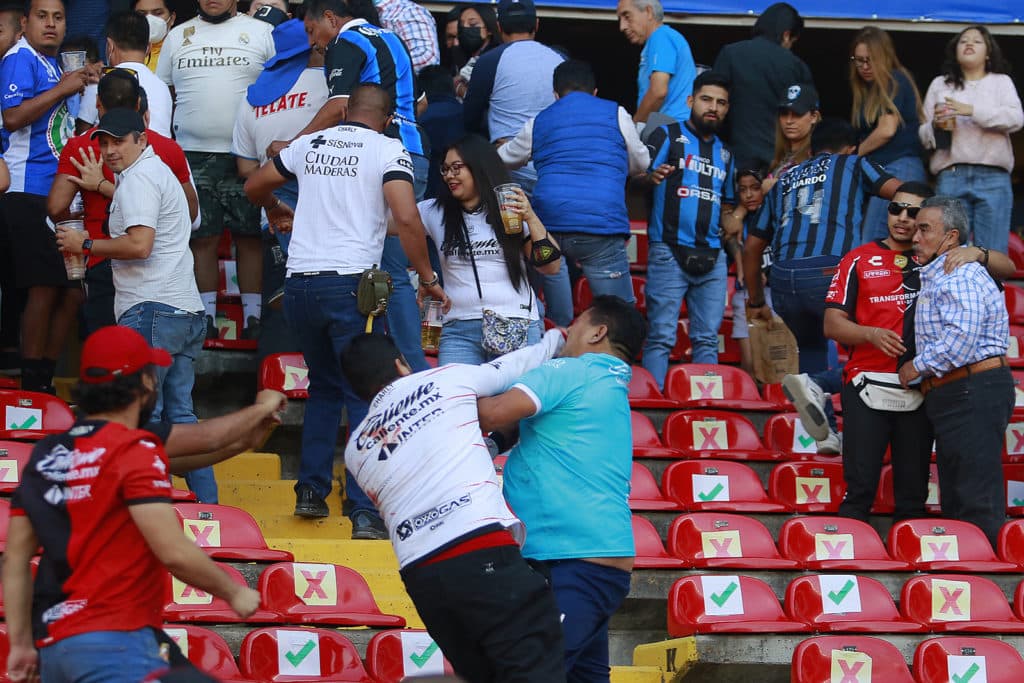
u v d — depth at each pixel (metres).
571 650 13.54
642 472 21.20
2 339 23.64
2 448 17.86
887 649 17.75
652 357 24.41
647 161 23.05
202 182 23.64
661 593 19.27
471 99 24.45
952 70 26.23
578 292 26.59
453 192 19.02
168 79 24.19
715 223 24.31
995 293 20.30
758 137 26.67
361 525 18.81
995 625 18.80
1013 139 35.22
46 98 21.77
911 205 21.03
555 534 13.70
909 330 20.78
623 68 35.12
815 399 21.48
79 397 11.76
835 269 22.55
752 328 25.62
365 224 18.23
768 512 21.05
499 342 18.92
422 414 13.12
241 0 30.91
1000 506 20.48
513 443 14.95
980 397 20.16
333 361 18.89
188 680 9.29
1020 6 31.34
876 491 21.09
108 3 27.22
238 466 20.92
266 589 16.45
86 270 19.95
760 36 27.31
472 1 29.55
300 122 22.36
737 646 17.91
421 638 15.94
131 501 11.12
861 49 26.17
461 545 12.79
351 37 20.08
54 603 11.19
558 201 21.98
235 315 25.67
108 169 18.83
